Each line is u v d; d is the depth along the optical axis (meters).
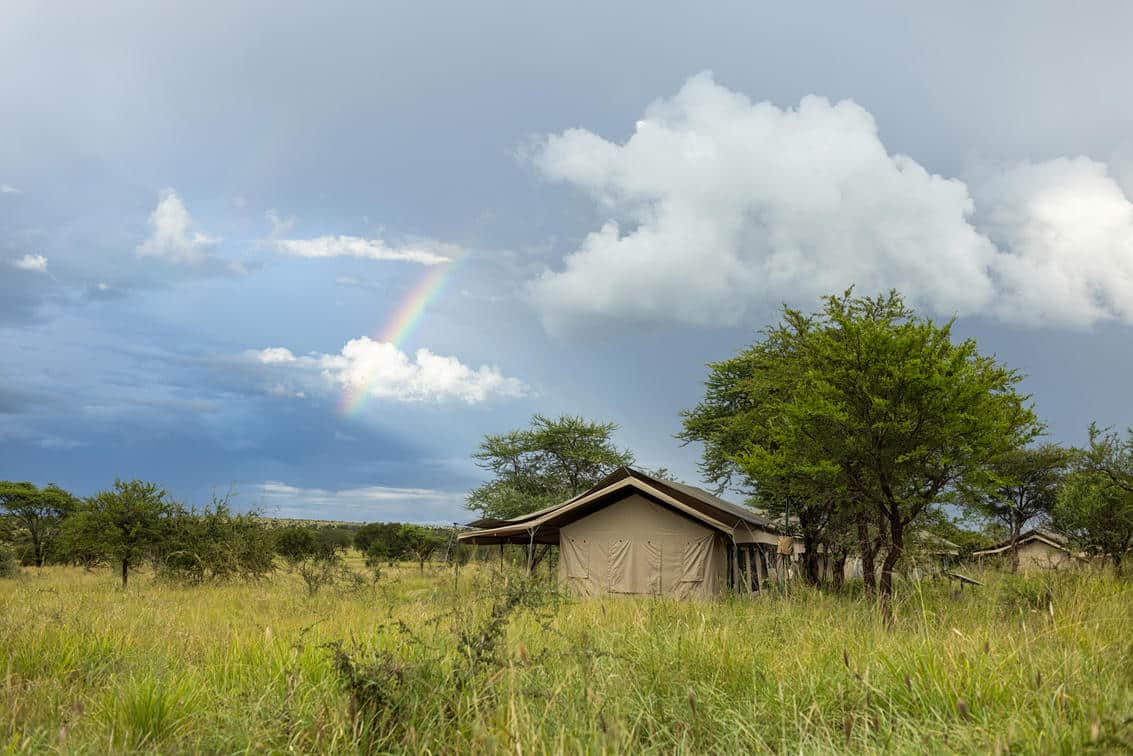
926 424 15.16
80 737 5.09
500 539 30.31
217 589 25.14
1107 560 18.66
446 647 6.67
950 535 17.42
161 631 10.88
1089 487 25.97
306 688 5.94
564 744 4.20
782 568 29.39
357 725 4.91
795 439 17.08
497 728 4.47
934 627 8.51
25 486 54.09
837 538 22.72
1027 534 35.41
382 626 7.33
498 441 49.47
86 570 37.84
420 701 5.24
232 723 5.01
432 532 50.91
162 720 5.47
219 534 29.45
